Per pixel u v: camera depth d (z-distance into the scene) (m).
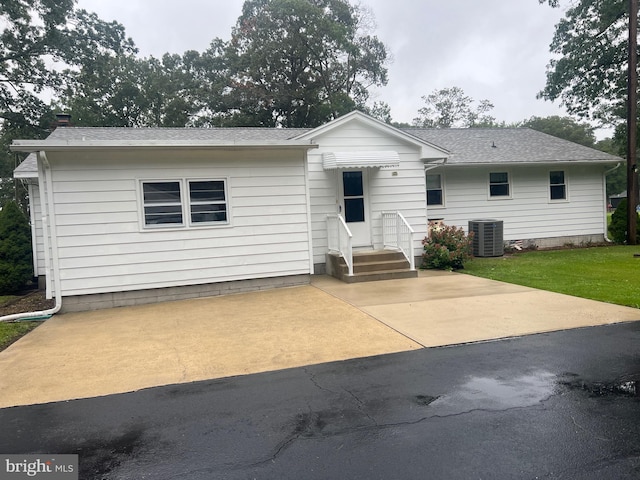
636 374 4.12
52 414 3.67
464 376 4.20
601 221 16.05
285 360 4.87
